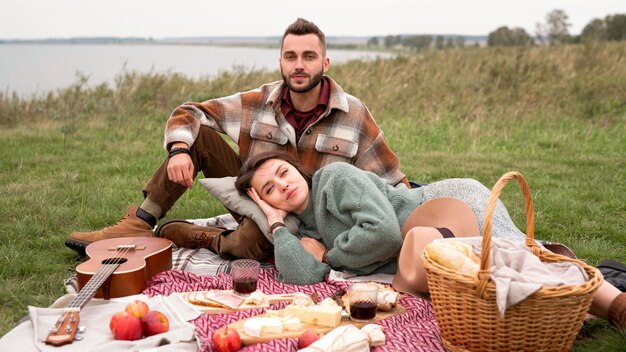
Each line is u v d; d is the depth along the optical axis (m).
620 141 10.57
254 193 4.41
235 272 3.90
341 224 4.29
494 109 13.06
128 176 7.79
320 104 4.94
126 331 3.22
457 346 3.20
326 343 3.02
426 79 14.83
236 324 3.40
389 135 10.98
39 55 51.75
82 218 5.82
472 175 8.20
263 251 4.56
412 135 11.02
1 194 6.57
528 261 3.25
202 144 4.88
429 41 21.55
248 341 3.24
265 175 4.36
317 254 4.34
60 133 10.90
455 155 9.49
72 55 52.38
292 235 4.29
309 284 4.17
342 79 14.73
